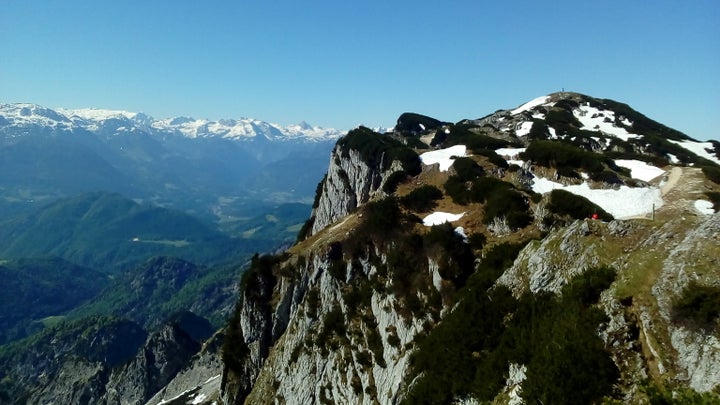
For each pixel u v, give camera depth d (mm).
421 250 61969
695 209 60781
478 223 63844
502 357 35062
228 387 77562
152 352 182625
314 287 71938
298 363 66688
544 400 28109
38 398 198875
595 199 68562
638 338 28391
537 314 35750
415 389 41750
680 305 26844
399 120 176625
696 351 25438
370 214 72000
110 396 178375
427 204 73875
